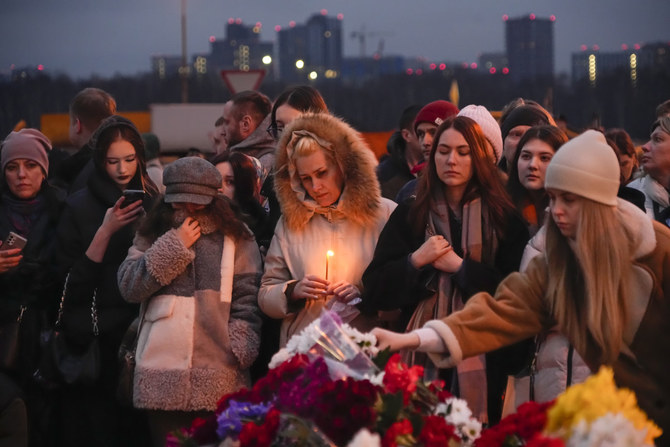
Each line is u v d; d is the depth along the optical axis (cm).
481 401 456
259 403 360
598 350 387
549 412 322
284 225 524
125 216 558
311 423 327
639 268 381
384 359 360
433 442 323
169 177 521
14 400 556
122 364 528
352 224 512
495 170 482
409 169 779
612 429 297
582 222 379
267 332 540
